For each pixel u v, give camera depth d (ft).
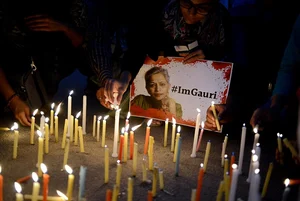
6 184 8.55
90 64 13.09
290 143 10.63
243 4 16.79
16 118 12.64
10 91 12.42
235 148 11.94
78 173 9.36
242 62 14.49
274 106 11.40
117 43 16.20
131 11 14.58
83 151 10.78
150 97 13.65
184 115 13.25
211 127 12.82
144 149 10.84
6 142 11.14
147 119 13.96
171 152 11.25
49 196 8.11
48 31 13.67
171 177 9.52
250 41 15.29
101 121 13.93
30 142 11.14
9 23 13.17
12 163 9.73
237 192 8.90
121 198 8.21
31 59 13.60
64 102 16.57
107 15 13.61
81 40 13.84
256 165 7.18
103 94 12.60
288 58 12.12
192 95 13.12
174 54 14.11
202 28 13.43
